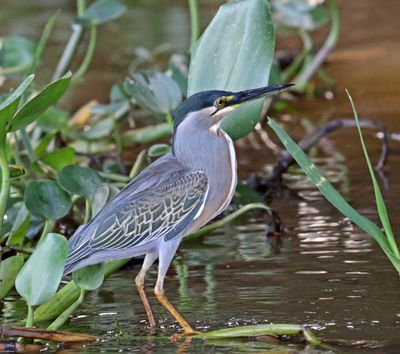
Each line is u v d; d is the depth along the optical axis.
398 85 20.81
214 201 11.02
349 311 10.53
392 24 24.98
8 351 9.75
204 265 12.40
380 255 12.40
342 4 27.11
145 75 13.99
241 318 10.48
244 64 11.93
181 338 9.97
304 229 13.66
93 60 23.12
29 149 13.95
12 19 25.89
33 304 9.79
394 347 9.47
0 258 11.17
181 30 24.86
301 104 20.66
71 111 19.45
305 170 10.12
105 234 10.54
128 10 27.39
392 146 17.50
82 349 9.75
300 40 24.02
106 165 15.93
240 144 18.36
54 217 11.75
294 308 10.69
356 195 14.88
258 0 11.98
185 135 10.97
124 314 10.85
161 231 10.72
